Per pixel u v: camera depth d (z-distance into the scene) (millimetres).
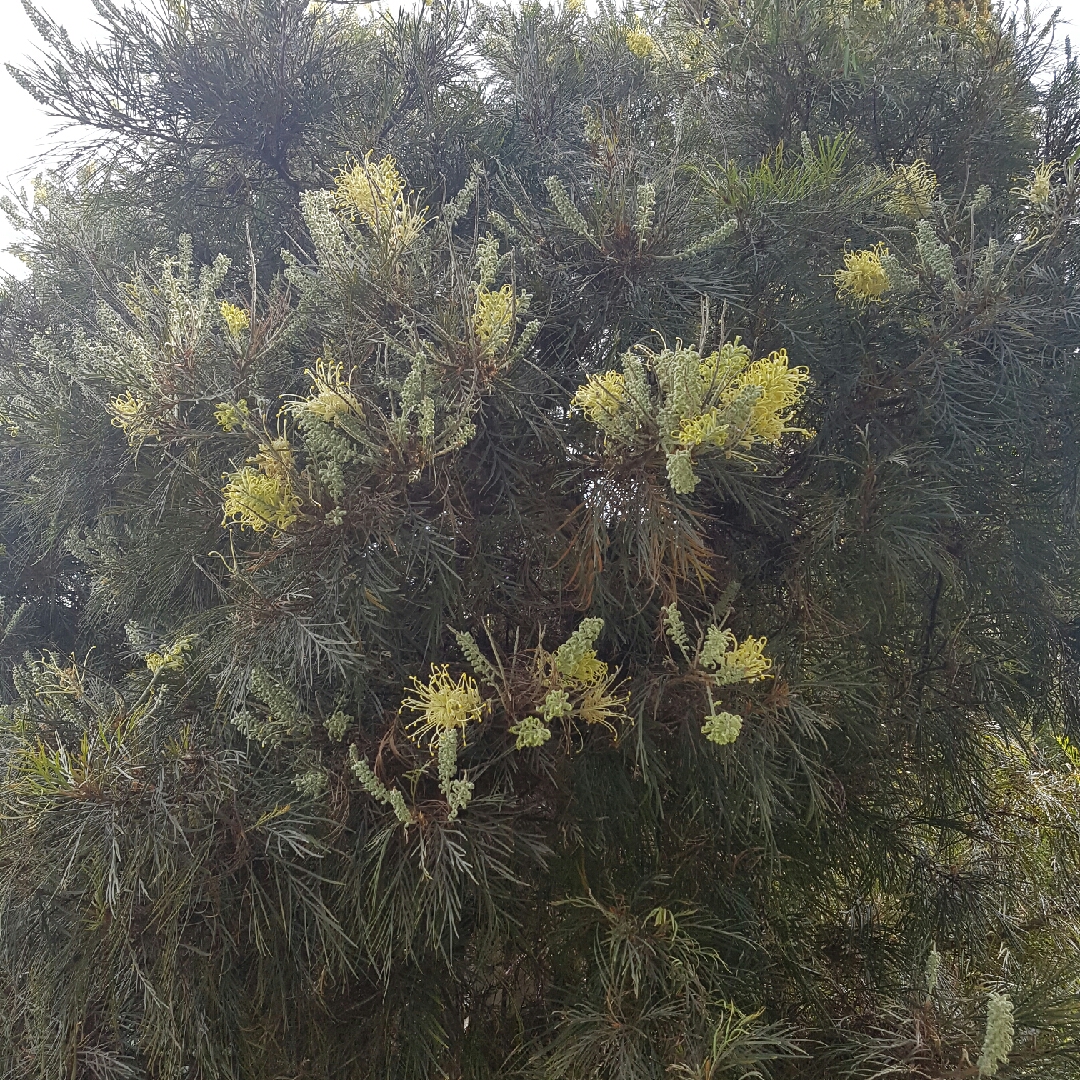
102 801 867
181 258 1060
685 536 889
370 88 1346
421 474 914
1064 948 1235
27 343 1466
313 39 1309
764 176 1046
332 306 1008
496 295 906
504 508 999
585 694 885
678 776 986
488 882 946
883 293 1040
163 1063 933
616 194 1028
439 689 877
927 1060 904
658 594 993
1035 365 1063
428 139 1319
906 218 1127
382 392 970
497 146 1319
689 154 1223
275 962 920
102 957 911
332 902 932
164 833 866
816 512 1046
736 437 820
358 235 993
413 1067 971
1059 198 1034
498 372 917
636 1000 918
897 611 1108
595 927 984
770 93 1256
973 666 1178
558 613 1016
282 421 1019
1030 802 1396
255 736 912
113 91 1267
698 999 907
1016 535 1147
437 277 1030
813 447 1068
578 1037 915
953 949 1185
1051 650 1273
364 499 889
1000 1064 872
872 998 1079
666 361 824
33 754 880
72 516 1251
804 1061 1010
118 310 1309
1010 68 1283
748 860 1058
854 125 1286
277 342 1027
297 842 910
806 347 1037
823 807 1017
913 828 1216
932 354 1019
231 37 1271
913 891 1193
